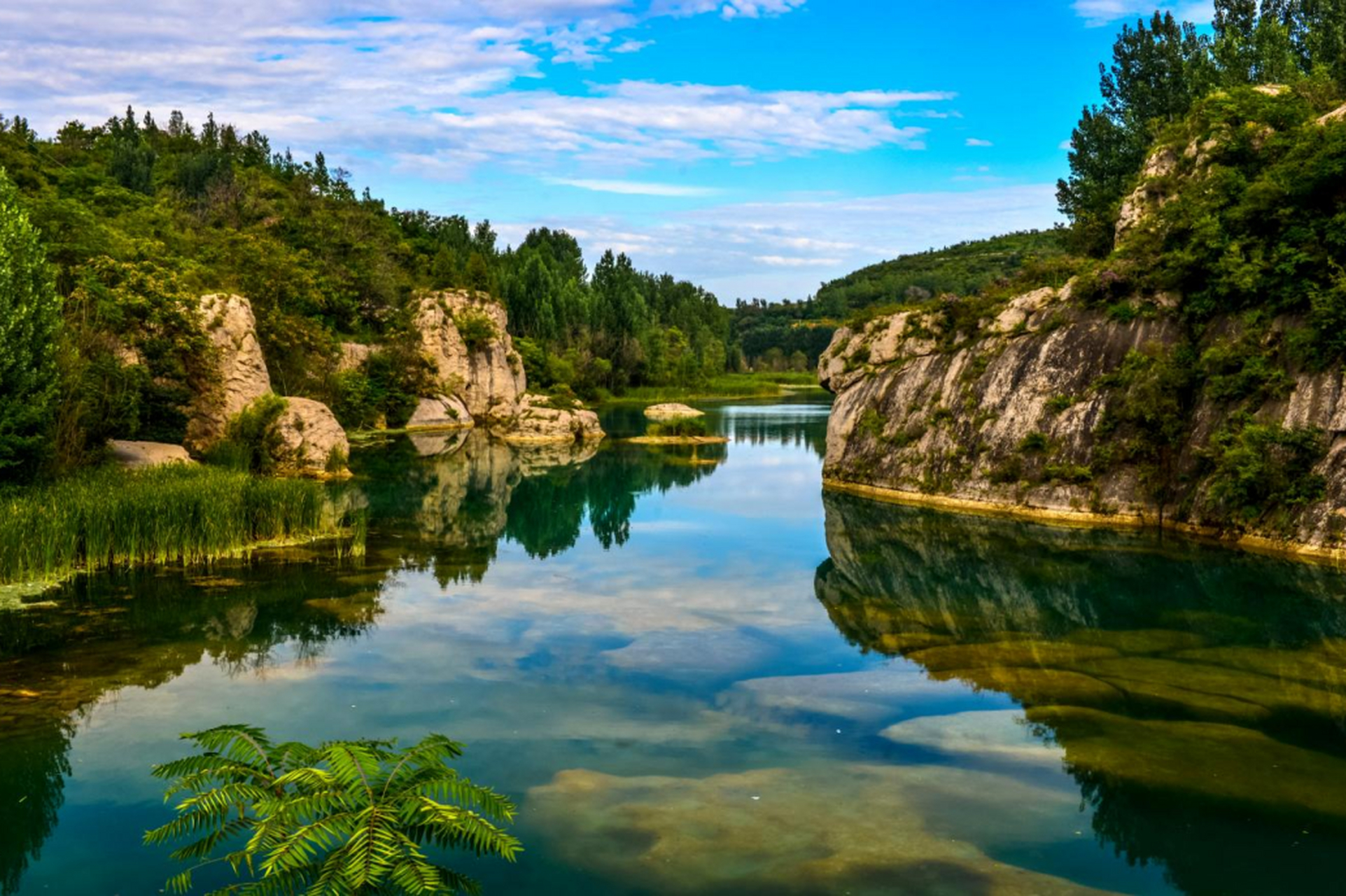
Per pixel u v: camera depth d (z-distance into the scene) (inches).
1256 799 396.8
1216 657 607.8
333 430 1633.9
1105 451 1125.1
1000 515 1184.2
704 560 950.4
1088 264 1290.6
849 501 1357.0
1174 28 2106.3
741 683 557.9
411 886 267.1
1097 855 349.7
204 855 345.7
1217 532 997.8
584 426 2591.0
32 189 2662.4
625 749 452.4
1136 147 1990.7
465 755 442.0
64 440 1047.0
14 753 438.6
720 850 351.6
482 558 948.0
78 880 328.8
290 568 869.2
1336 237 926.4
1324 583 796.6
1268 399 970.7
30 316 936.3
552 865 340.2
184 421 1401.3
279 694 526.9
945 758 442.6
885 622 706.2
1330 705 512.1
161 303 1430.9
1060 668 584.7
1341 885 327.9
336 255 3250.5
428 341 2992.1
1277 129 1150.3
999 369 1268.5
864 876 333.1
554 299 4955.7
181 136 5777.6
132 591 773.3
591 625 690.2
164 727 472.1
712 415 3518.7
